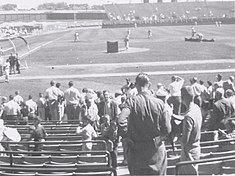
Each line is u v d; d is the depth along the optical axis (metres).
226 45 77.75
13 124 23.09
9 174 11.45
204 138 15.55
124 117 8.66
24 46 97.62
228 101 17.08
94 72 52.09
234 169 12.00
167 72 49.53
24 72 54.38
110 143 16.33
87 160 13.62
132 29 153.50
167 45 83.06
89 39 109.56
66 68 56.53
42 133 16.47
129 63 59.03
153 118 8.75
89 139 16.31
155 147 8.84
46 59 68.00
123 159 17.16
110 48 73.31
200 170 11.98
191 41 89.75
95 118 20.19
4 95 40.22
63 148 16.36
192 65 54.34
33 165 12.15
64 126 21.30
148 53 69.88
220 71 48.81
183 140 10.91
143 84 9.13
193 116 10.86
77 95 26.23
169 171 12.34
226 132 15.61
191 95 11.02
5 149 16.30
